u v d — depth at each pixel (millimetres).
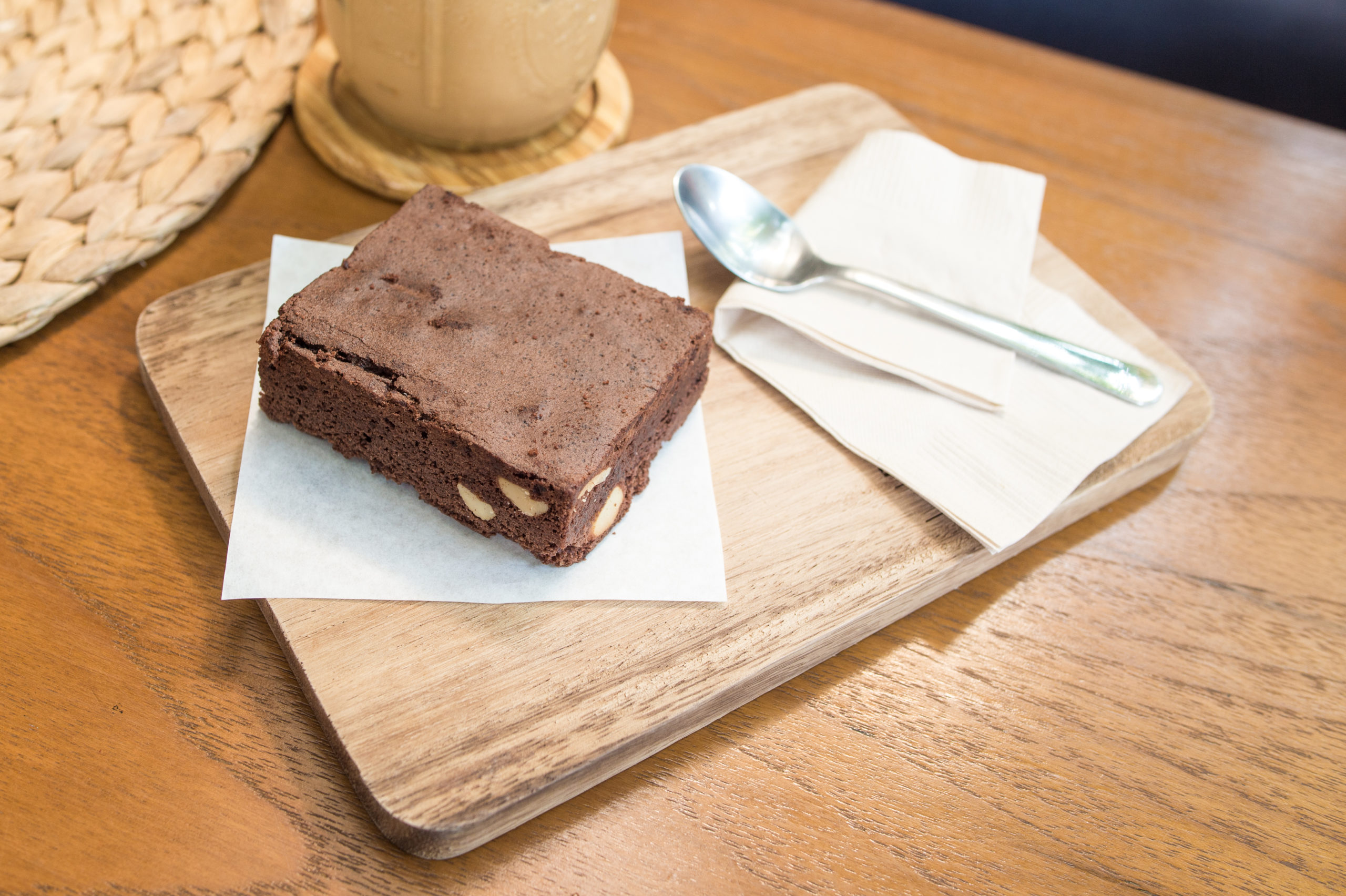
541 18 384
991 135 470
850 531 357
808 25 500
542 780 310
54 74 406
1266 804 332
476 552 344
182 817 308
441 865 310
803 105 459
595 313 357
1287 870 323
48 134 396
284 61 430
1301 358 423
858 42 496
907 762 330
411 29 382
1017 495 362
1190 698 347
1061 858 319
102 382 371
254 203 413
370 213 417
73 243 379
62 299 372
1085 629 357
